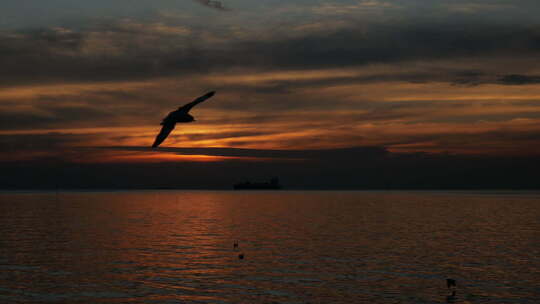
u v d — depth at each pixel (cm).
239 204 16225
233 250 4969
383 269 3969
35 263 4247
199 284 3456
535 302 3006
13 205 15688
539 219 9056
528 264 4175
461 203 16850
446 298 3095
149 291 3262
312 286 3394
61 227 7531
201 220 8938
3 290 3297
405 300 3056
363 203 16950
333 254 4700
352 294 3184
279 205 15425
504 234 6400
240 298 3089
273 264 4184
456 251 4891
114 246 5281
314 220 8894
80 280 3584
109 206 14850
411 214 10619
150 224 8069
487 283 3478
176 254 4725
